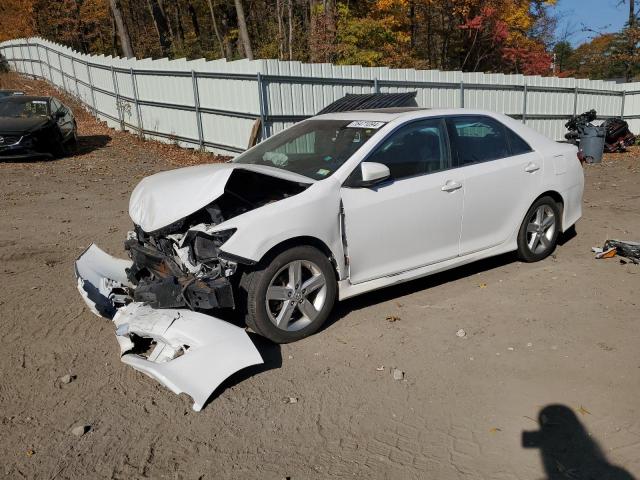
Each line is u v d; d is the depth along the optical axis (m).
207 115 14.45
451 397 3.72
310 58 21.36
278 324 4.37
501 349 4.33
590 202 9.69
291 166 5.06
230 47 33.66
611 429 3.34
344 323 4.84
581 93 19.75
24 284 5.87
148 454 3.23
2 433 3.43
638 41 27.23
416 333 4.63
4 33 36.81
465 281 5.77
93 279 5.02
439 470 3.05
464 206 5.33
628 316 4.83
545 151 6.09
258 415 3.57
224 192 4.63
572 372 3.97
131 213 4.79
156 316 4.12
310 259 4.45
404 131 5.10
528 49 27.92
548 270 6.02
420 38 27.39
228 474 3.06
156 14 30.44
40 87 27.92
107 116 20.06
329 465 3.11
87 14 35.78
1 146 13.35
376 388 3.85
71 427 3.48
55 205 9.70
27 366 4.21
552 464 3.07
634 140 18.47
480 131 5.66
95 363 4.25
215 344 3.82
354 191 4.69
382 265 4.90
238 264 4.31
